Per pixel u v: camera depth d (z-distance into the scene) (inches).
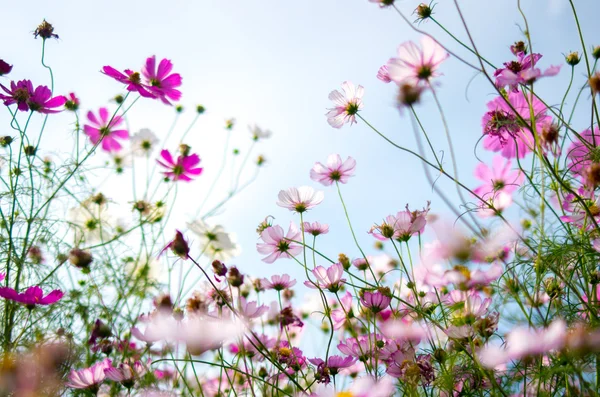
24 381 46.7
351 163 54.9
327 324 60.3
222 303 48.3
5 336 50.7
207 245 62.4
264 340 53.3
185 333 44.3
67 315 56.5
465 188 41.8
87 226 65.2
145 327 45.7
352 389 43.7
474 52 42.0
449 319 45.2
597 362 39.5
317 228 53.4
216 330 44.1
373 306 46.4
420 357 45.6
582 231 43.9
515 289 41.9
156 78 62.5
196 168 68.1
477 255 42.5
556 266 44.1
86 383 47.6
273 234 53.2
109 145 71.0
